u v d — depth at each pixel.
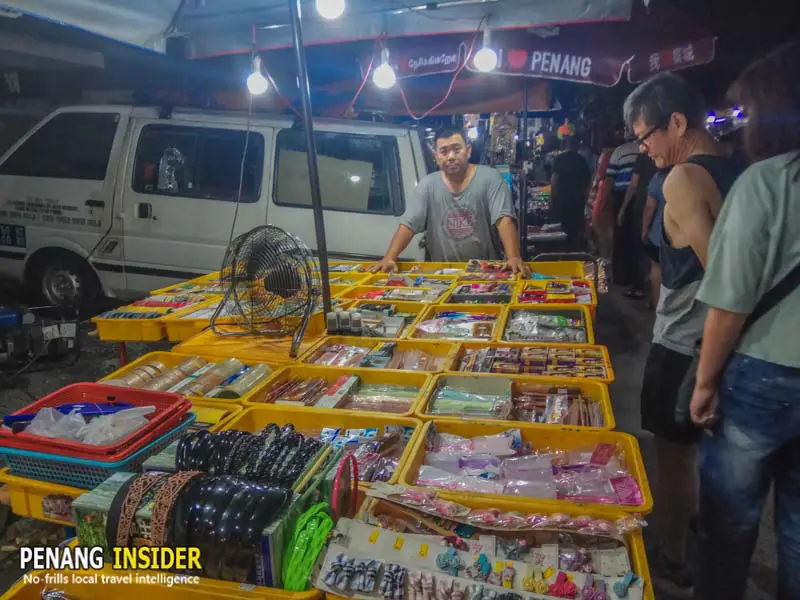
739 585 1.87
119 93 6.79
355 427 2.08
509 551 1.42
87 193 5.18
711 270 1.66
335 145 4.86
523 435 1.96
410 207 4.27
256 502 1.33
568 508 1.53
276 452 1.58
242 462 1.54
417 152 4.77
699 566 1.96
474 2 4.37
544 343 2.66
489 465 1.80
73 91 6.99
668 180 2.00
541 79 6.67
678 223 2.00
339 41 4.62
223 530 1.28
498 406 2.16
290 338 2.84
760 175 1.58
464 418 2.04
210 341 2.80
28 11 3.52
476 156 9.82
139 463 1.64
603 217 7.04
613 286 7.14
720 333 1.67
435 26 4.49
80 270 5.40
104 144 5.18
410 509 1.55
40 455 1.60
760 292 1.62
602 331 5.66
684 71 7.18
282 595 1.26
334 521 1.47
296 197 4.89
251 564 1.29
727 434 1.75
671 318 2.20
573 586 1.28
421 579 1.28
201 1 4.72
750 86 1.63
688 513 2.39
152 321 2.93
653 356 2.29
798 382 1.61
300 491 1.45
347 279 3.92
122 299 5.32
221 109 5.10
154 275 5.11
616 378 4.57
